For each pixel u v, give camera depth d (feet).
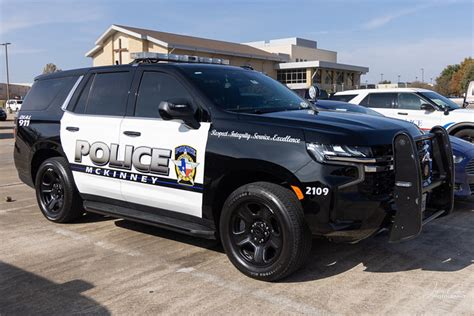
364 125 12.92
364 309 11.46
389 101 36.06
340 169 11.94
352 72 229.86
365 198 11.99
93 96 17.60
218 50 165.48
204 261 14.82
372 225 12.26
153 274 13.80
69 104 18.35
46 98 19.51
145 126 15.38
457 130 32.45
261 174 13.44
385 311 11.35
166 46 150.61
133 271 14.05
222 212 13.74
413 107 34.88
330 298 12.09
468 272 13.70
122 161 15.92
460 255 15.11
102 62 169.89
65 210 18.61
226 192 14.11
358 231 12.18
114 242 16.81
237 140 13.29
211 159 13.64
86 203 17.76
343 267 14.14
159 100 15.43
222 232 13.80
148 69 16.05
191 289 12.75
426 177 13.85
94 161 16.85
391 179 12.55
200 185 13.96
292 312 11.35
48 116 18.90
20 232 18.12
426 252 15.39
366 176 12.03
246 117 13.55
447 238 16.81
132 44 158.20
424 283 12.95
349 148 11.96
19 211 21.50
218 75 15.81
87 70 18.35
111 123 16.39
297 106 15.60
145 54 16.75
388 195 12.41
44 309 11.73
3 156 44.52
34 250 16.02
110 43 165.17
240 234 13.65
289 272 12.78
